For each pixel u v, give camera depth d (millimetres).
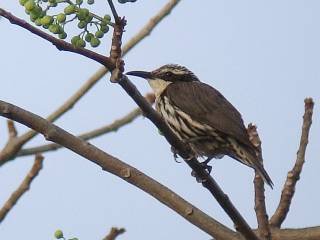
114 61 8781
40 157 11945
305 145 12102
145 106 9648
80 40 8625
